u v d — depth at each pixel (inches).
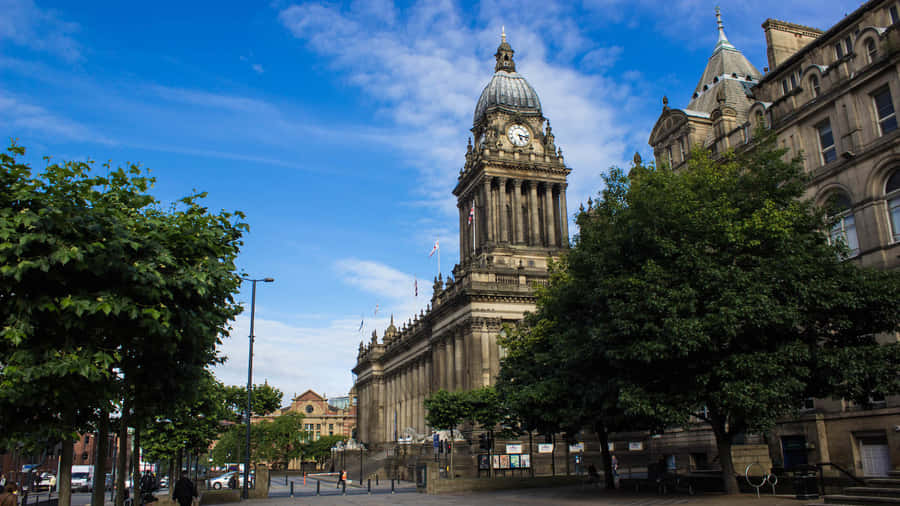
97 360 765.9
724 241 1291.8
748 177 1389.0
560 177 4320.9
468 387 3334.2
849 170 1662.2
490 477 2448.3
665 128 2421.3
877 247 1574.8
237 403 2780.5
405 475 3735.2
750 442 1964.8
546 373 2044.8
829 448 1676.9
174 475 2488.9
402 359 4963.1
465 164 4594.0
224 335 997.2
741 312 1184.8
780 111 1894.7
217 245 914.7
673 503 1288.1
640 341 1273.4
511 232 4192.9
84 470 3981.3
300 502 1876.2
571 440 2108.8
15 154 775.1
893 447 1497.3
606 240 1429.6
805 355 1209.4
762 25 2260.1
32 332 738.2
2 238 722.8
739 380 1221.1
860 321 1282.0
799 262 1245.1
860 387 1269.7
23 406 783.1
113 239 778.2
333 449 6151.6
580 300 1549.0
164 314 811.4
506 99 4443.9
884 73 1582.2
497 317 3405.5
